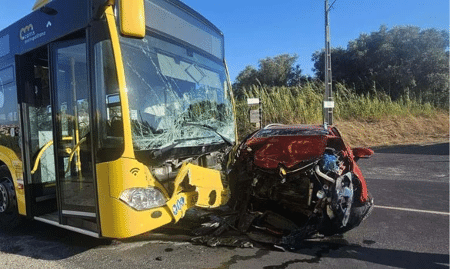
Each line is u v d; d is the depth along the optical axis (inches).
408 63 1035.3
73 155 148.5
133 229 127.8
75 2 143.6
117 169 128.5
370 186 307.1
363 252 159.2
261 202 190.1
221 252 159.5
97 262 150.7
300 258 152.7
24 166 174.1
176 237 179.5
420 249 162.2
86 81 141.9
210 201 159.8
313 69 1283.2
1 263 151.3
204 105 180.7
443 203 244.7
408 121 714.8
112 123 131.2
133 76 137.7
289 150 185.3
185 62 172.4
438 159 442.9
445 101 907.4
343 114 733.3
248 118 616.4
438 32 1052.5
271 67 1334.9
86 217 142.9
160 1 158.9
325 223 161.0
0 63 193.5
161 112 148.9
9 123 185.6
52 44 156.0
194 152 160.4
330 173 169.2
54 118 155.5
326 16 645.9
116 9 127.5
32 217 175.5
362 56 1105.4
